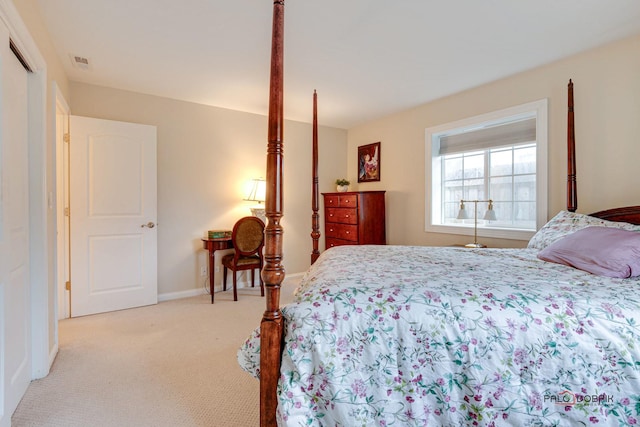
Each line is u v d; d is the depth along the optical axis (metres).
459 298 1.09
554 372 1.00
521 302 1.09
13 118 1.54
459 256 1.92
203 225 3.67
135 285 3.17
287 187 4.36
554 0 1.80
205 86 3.10
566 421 0.98
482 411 0.98
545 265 1.63
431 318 1.04
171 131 3.45
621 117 2.25
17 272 1.59
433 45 2.31
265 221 3.91
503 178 3.11
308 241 4.57
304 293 1.18
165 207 3.44
